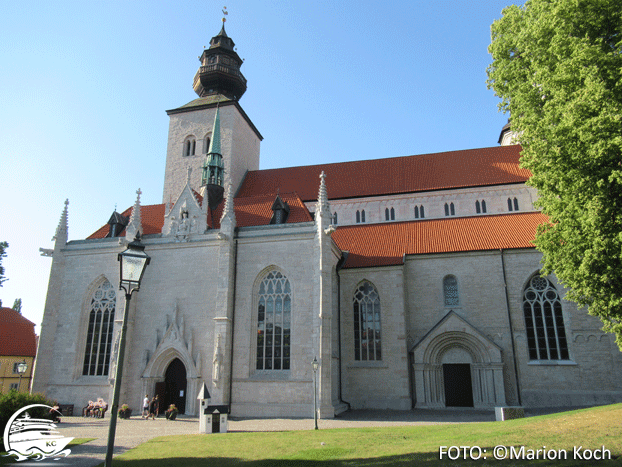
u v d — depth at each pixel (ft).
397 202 188.75
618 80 75.61
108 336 142.72
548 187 90.17
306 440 76.79
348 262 153.07
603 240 74.23
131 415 129.18
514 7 109.60
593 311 88.69
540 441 60.03
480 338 135.54
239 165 206.28
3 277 151.64
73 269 151.02
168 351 131.54
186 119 206.69
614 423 63.98
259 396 122.62
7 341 225.15
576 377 131.23
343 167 208.85
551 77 84.07
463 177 187.11
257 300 132.16
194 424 110.22
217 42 219.41
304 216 142.41
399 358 139.44
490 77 113.80
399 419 112.37
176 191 199.41
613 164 73.97
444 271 148.87
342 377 142.72
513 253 143.95
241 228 137.90
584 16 83.15
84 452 72.23
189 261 138.41
